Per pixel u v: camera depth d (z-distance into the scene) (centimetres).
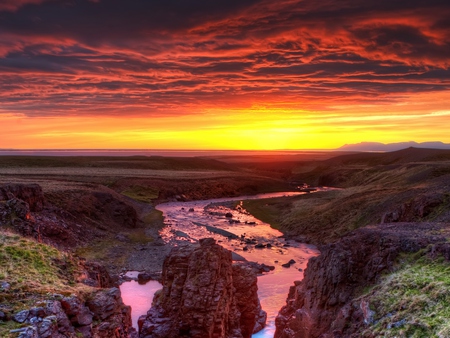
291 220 11869
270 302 6066
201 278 4200
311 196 16038
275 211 14212
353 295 3666
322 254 4328
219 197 19975
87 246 8625
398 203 8588
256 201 17225
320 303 3866
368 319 3044
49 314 2277
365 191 11850
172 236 10581
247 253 8956
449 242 3494
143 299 6134
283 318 4650
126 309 2973
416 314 2695
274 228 11850
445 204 6525
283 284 6900
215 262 4322
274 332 5034
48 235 8000
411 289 3005
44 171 19575
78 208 10100
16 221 5541
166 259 4694
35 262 2981
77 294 2628
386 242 3841
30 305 2333
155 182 18900
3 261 2839
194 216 13875
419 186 9700
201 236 10681
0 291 2423
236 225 12319
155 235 10650
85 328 2442
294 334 4078
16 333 2066
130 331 3231
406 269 3388
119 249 8881
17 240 3256
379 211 9025
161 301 4450
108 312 2648
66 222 9081
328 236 9550
